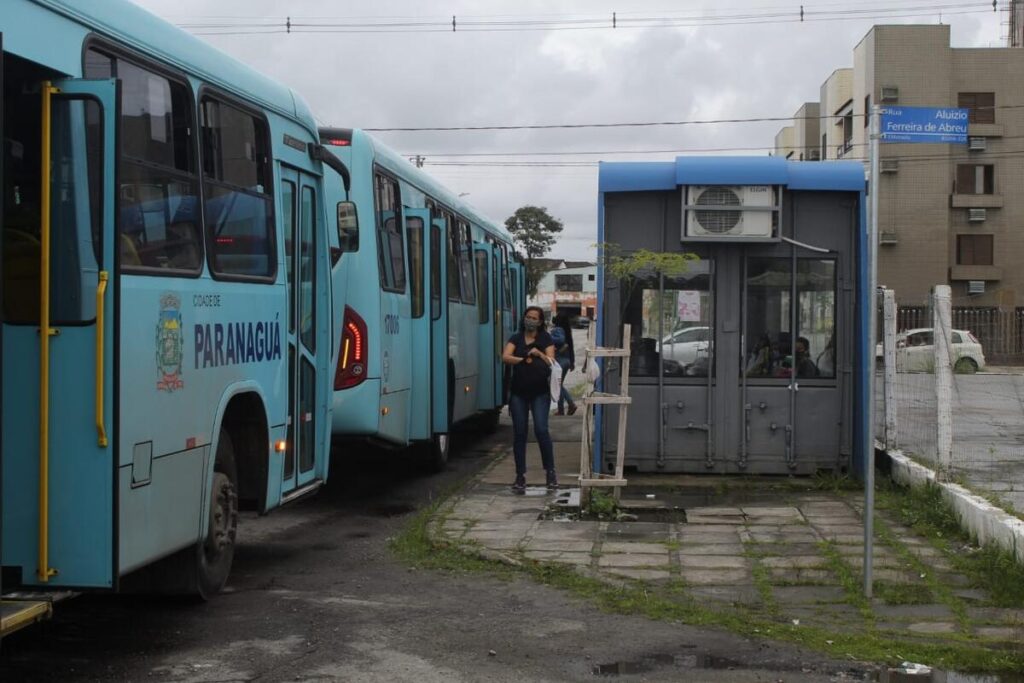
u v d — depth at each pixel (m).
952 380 11.09
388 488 12.83
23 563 5.30
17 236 5.33
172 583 6.97
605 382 12.32
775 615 7.14
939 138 7.40
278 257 8.07
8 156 5.34
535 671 5.98
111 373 5.30
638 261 11.62
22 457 5.30
